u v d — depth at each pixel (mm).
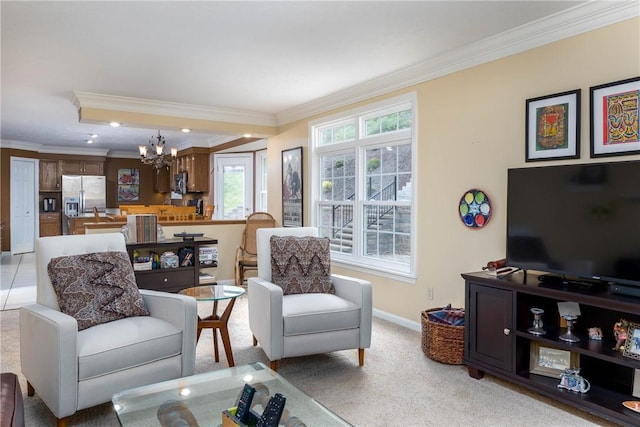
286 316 2750
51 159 9469
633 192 2229
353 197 4734
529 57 2930
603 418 2170
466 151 3359
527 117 2916
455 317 3117
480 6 2580
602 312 2531
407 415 2305
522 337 2566
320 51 3348
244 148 7824
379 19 2760
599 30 2572
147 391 1884
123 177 10492
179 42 3143
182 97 4840
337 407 2391
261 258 3350
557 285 2465
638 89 2389
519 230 2738
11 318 4137
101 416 2283
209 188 8609
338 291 3246
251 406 1764
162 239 4406
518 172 2742
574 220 2465
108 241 2797
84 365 2057
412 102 3824
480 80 3254
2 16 2684
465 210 3357
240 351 3268
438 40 3131
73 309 2336
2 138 8219
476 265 3281
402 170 4094
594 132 2574
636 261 2215
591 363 2584
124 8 2586
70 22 2783
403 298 3953
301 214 5473
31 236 9156
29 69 3766
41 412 2312
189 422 1661
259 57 3479
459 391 2596
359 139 4547
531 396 2529
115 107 4824
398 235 4129
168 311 2512
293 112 5520
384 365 3000
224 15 2691
